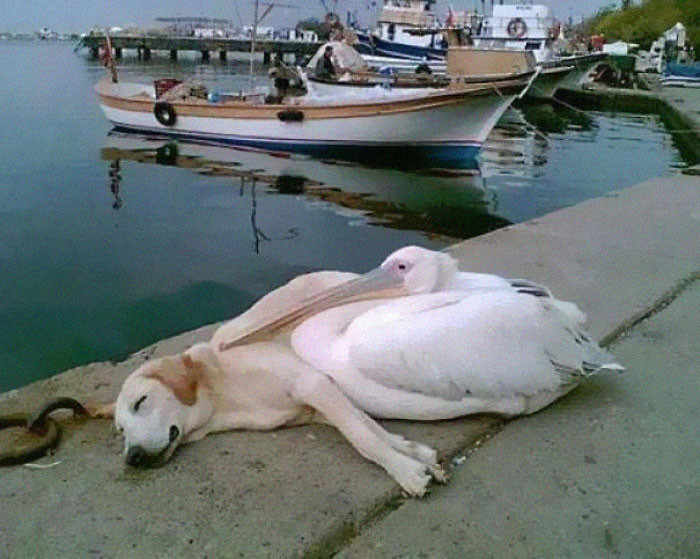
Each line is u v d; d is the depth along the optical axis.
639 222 3.33
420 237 5.54
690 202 3.77
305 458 1.44
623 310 2.23
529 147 10.65
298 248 5.00
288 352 1.57
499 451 1.49
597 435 1.55
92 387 1.74
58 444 1.49
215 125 9.02
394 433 1.53
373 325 1.54
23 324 3.49
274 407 1.53
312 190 7.07
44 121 10.69
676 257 2.79
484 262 2.71
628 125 13.59
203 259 4.64
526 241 3.00
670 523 1.29
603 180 8.13
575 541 1.24
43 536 1.24
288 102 8.92
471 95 8.09
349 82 10.19
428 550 1.22
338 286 1.68
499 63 12.76
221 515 1.29
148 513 1.29
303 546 1.22
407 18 18.33
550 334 1.56
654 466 1.45
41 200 6.14
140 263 4.50
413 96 8.12
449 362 1.49
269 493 1.34
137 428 1.39
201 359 1.53
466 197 7.12
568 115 15.29
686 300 2.35
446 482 1.39
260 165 8.20
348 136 8.41
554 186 7.77
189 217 5.77
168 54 36.88
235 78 21.14
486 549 1.22
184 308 3.76
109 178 7.21
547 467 1.44
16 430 1.54
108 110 9.89
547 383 1.55
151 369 1.47
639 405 1.67
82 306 3.75
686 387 1.76
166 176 7.41
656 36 31.55
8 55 34.62
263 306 1.67
